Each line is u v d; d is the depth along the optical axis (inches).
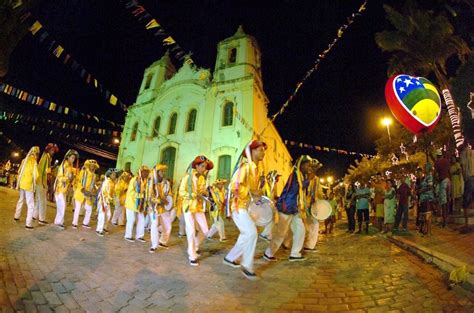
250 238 200.8
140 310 146.1
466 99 441.7
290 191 246.5
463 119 437.7
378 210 421.4
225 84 942.4
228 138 889.5
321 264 231.8
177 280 189.3
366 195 425.4
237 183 208.5
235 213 206.4
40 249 231.3
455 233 312.2
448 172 358.3
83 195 360.8
